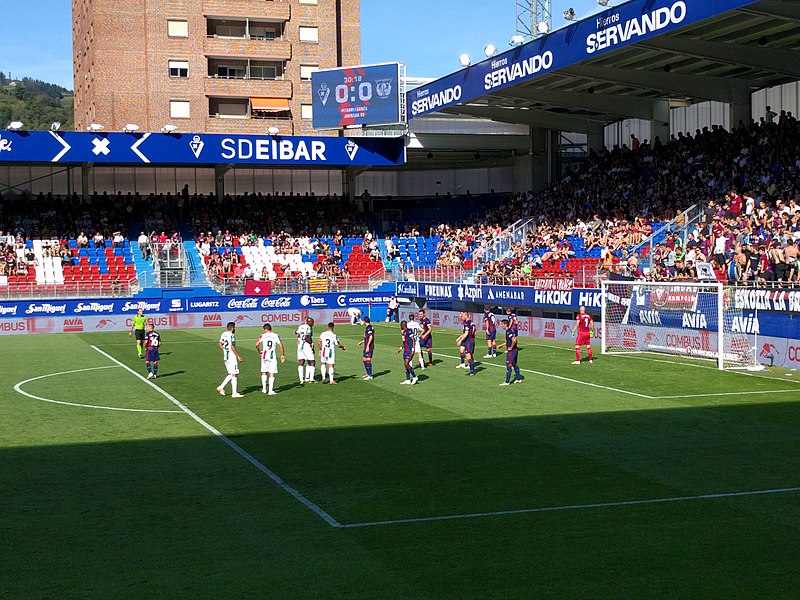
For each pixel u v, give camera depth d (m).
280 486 14.83
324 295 55.00
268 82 71.06
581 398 23.69
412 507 13.48
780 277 31.19
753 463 16.17
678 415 20.97
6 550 11.59
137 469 16.14
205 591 10.08
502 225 59.28
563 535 12.01
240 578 10.48
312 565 10.91
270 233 61.56
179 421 20.98
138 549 11.59
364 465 16.31
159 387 26.70
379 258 60.50
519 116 57.12
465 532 12.19
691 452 17.12
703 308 31.92
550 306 42.50
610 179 54.19
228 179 67.00
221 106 71.50
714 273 35.00
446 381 27.34
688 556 11.09
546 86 50.34
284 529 12.42
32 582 10.41
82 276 54.22
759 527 12.30
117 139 55.38
